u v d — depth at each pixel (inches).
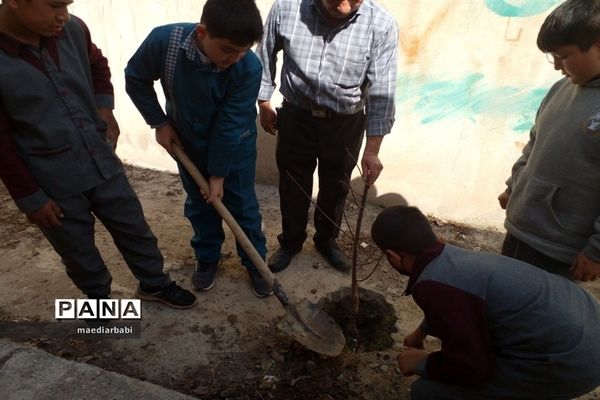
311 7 89.7
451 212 141.1
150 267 96.7
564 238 70.2
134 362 90.1
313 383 86.7
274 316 103.5
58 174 76.0
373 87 93.9
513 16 111.9
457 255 59.9
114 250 122.4
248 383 86.4
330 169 106.0
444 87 124.0
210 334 97.6
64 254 84.7
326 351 86.6
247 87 81.6
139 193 150.4
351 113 98.4
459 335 56.0
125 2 139.8
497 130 125.5
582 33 59.1
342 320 98.0
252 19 69.6
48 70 70.1
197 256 108.3
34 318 99.0
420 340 81.8
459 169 133.6
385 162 138.2
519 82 118.3
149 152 162.6
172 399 69.9
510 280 58.1
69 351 91.4
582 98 64.7
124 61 148.6
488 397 64.3
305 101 97.3
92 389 70.8
